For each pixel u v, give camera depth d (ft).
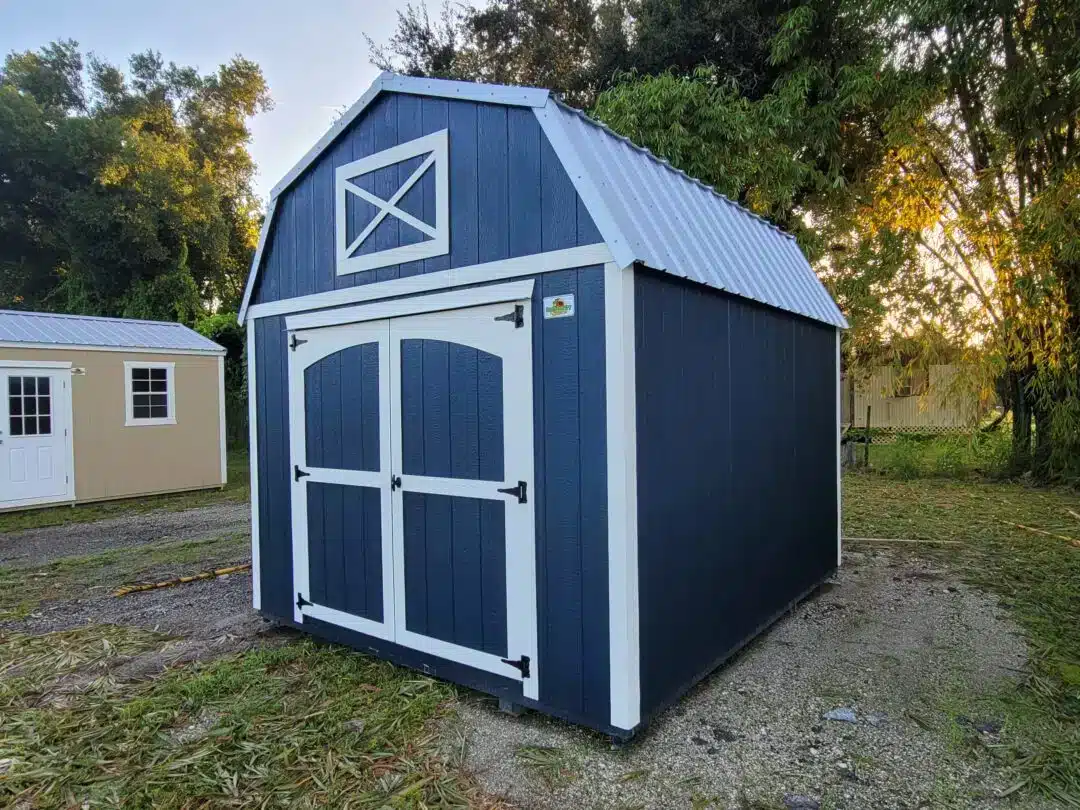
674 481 8.90
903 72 28.63
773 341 12.30
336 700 9.44
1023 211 27.07
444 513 9.78
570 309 8.27
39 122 52.65
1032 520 21.58
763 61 35.40
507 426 8.96
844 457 35.06
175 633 12.56
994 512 23.07
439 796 7.09
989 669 10.34
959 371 31.37
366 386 10.92
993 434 32.32
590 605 8.14
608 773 7.53
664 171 11.16
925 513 23.18
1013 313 28.78
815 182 32.30
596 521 8.05
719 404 10.19
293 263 12.32
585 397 8.13
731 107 30.09
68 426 28.40
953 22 26.55
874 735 8.36
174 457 31.94
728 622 10.53
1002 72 27.14
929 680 9.99
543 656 8.64
